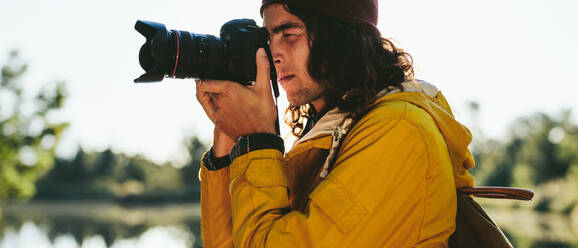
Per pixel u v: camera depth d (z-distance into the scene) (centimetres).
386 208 108
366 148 112
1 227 2597
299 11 136
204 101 136
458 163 125
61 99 3491
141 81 132
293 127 180
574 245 1677
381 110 118
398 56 145
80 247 1734
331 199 108
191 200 6700
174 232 2288
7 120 3388
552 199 4378
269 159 121
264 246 110
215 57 131
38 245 1816
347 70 133
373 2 143
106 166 9975
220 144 147
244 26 137
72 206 5772
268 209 115
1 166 3450
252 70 133
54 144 3534
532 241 1823
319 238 106
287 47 138
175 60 129
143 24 135
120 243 1838
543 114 6688
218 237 147
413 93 125
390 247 108
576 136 5353
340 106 131
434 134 114
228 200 148
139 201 6209
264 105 128
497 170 6538
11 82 3369
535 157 5641
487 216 126
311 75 135
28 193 3644
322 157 133
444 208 114
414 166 110
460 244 121
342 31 135
